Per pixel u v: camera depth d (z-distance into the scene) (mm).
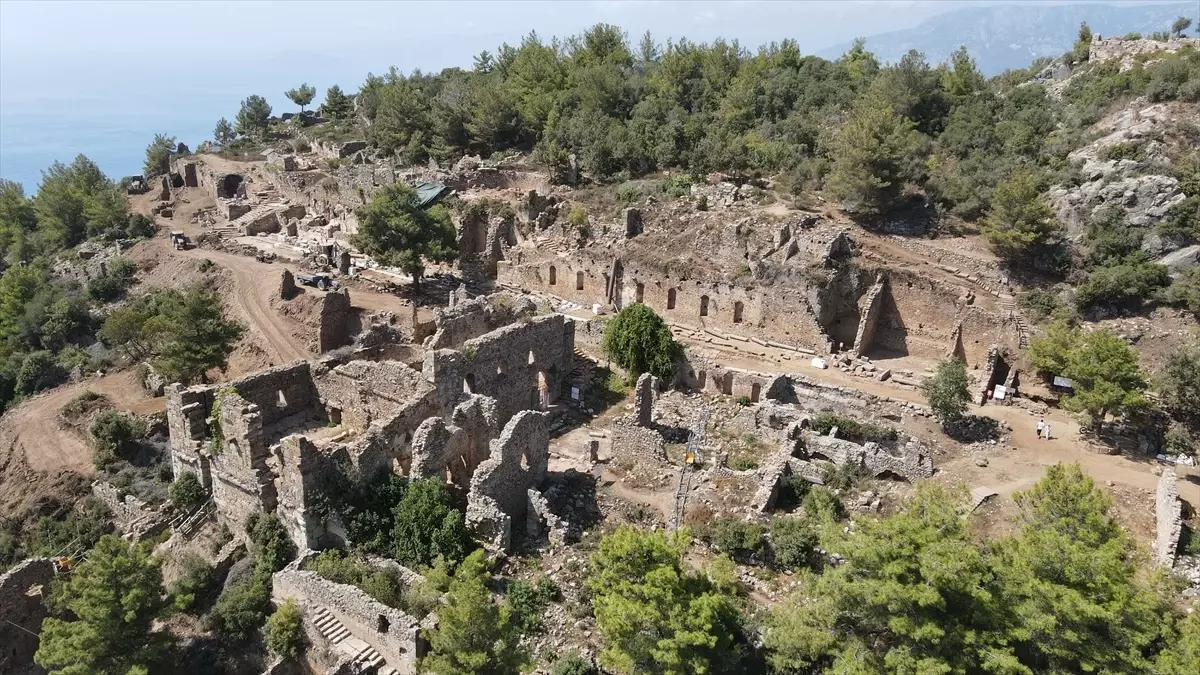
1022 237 74750
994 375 69938
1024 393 67062
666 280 87500
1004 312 72750
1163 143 82625
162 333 76938
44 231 146375
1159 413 59594
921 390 67938
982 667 30406
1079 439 60219
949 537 33625
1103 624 31547
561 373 70250
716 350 79375
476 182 123500
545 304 91688
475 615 35062
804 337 79000
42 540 60812
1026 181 77438
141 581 41344
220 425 48750
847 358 75875
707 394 70438
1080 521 35594
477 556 39969
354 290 98688
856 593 32406
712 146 107938
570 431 63656
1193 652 29891
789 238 85875
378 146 157125
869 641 33906
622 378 72500
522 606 42094
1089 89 104750
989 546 36375
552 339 68000
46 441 75812
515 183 123875
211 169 156875
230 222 132750
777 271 80438
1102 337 58688
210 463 51594
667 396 69375
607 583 35344
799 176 98000
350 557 44969
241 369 85875
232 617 43500
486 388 60281
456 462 50844
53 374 91438
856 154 86812
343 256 104688
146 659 40500
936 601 30906
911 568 32344
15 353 98062
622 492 53156
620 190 109250
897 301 79375
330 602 42344
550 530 47781
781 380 67500
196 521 52469
